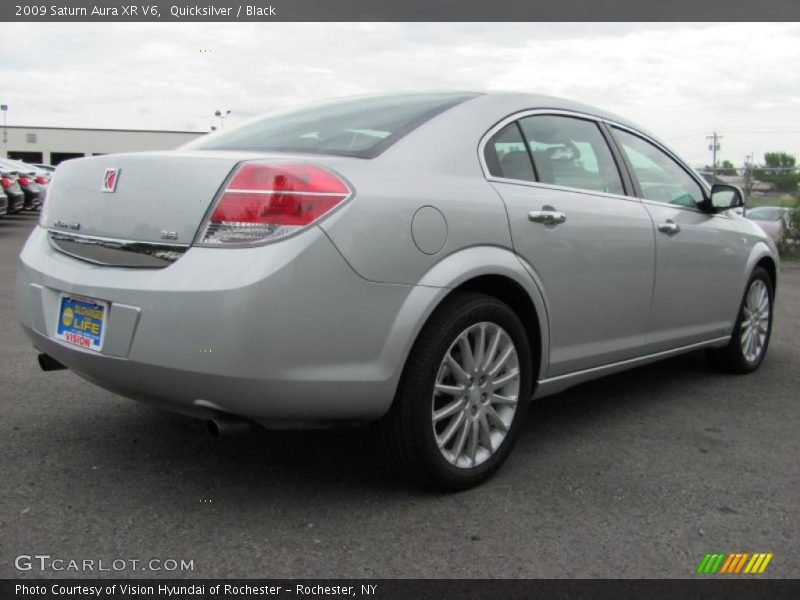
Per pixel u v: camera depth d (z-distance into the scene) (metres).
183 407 2.41
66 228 2.72
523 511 2.63
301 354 2.29
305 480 2.84
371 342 2.42
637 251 3.54
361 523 2.50
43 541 2.31
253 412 2.32
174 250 2.34
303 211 2.29
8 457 2.96
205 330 2.22
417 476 2.67
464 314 2.66
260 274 2.21
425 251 2.55
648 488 2.87
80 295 2.48
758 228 4.82
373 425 2.69
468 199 2.73
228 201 2.29
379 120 2.95
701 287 4.10
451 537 2.42
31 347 4.79
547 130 3.31
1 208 13.45
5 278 7.89
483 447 2.86
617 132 3.78
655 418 3.79
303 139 2.89
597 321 3.36
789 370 4.94
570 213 3.17
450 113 2.95
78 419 3.44
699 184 4.32
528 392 3.01
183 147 3.23
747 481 2.97
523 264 2.92
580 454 3.23
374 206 2.43
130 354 2.33
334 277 2.32
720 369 4.79
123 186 2.51
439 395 2.77
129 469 2.89
